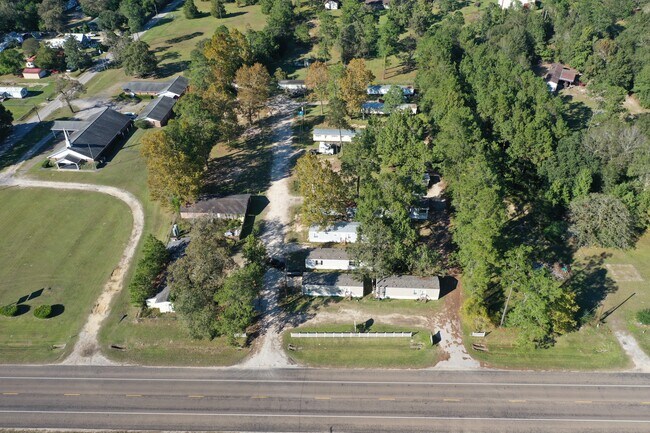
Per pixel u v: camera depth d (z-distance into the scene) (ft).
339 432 228.63
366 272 291.38
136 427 232.53
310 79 507.30
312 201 327.67
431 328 278.67
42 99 576.20
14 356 268.82
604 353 262.06
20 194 401.08
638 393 242.37
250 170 428.97
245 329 279.69
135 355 268.62
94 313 293.23
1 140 487.20
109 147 467.52
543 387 246.47
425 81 490.90
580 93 551.18
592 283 302.04
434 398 242.58
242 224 356.79
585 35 572.51
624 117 462.60
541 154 364.17
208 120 417.90
